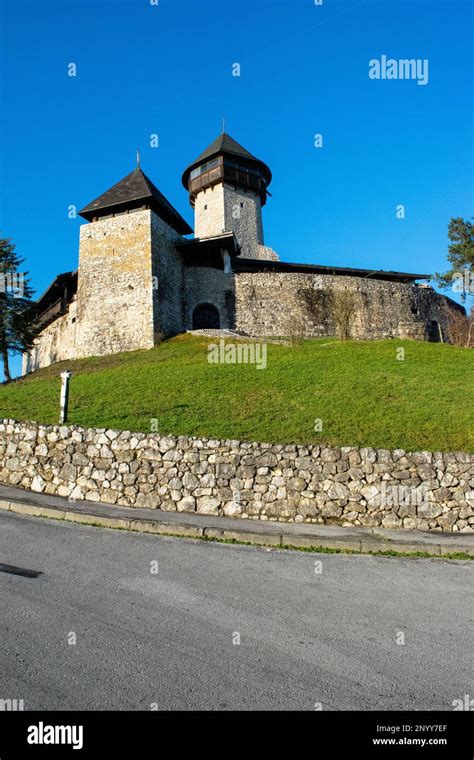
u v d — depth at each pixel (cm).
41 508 911
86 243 3334
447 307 4191
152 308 3078
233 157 4359
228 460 987
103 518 873
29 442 1112
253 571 667
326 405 1444
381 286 3850
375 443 1149
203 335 3161
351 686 407
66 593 555
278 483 961
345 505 938
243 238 4316
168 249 3434
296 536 818
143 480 1006
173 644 459
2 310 3173
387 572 689
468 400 1470
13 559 655
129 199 3341
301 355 2184
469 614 552
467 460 950
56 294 3750
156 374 1964
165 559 693
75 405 1556
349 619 531
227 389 1647
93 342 3155
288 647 464
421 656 457
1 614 495
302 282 3688
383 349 2261
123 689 387
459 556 776
